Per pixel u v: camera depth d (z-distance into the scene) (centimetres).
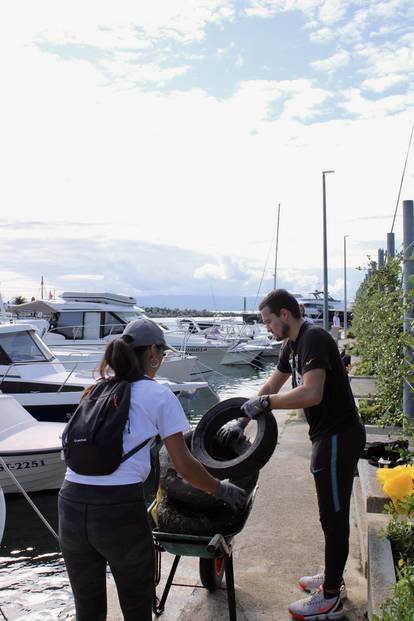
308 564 494
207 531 351
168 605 421
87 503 285
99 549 288
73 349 1945
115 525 283
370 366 1155
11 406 979
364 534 487
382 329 792
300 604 397
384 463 523
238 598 431
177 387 1586
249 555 513
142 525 291
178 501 359
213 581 429
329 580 394
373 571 353
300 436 964
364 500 488
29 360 1247
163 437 299
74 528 289
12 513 873
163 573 484
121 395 296
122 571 291
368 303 1168
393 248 898
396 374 712
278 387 430
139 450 292
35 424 988
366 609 400
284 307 396
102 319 2162
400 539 390
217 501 351
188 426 305
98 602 305
